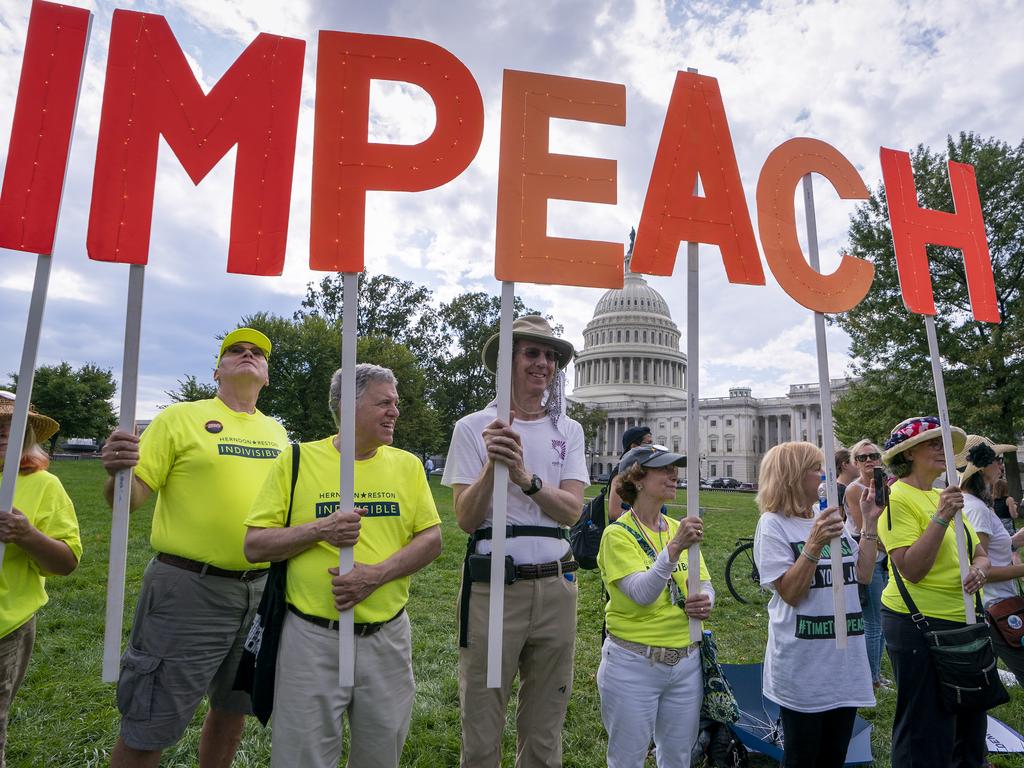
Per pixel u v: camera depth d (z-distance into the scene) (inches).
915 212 143.7
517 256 106.4
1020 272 884.6
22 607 115.8
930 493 139.9
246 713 129.0
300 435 1626.5
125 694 117.9
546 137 110.3
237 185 102.6
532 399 128.6
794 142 125.9
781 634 121.7
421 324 2145.7
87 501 721.6
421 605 301.3
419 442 1763.0
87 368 2511.1
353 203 102.0
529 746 115.4
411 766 154.8
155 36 103.3
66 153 99.3
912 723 127.3
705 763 155.9
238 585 125.8
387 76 105.8
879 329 903.7
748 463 3329.2
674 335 3814.0
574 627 121.1
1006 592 158.2
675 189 115.7
